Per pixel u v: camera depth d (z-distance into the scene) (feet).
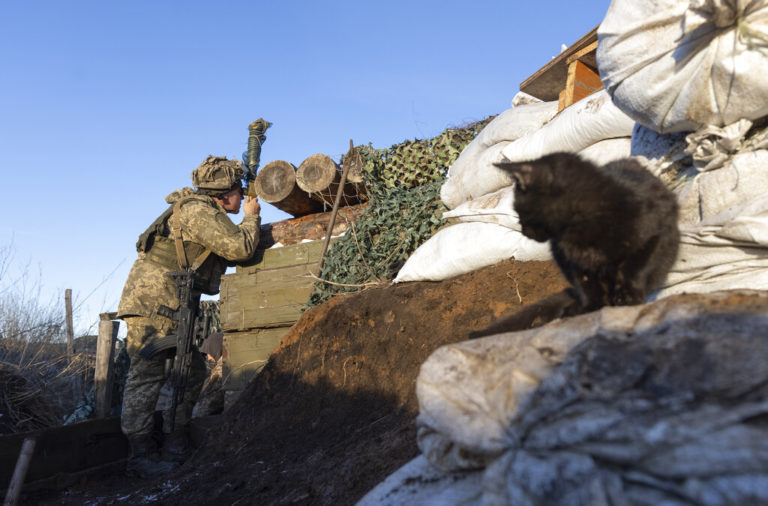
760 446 3.49
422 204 17.65
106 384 21.02
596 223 6.88
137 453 17.75
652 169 9.16
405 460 9.42
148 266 19.01
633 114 8.64
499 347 5.76
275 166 21.79
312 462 11.96
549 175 7.20
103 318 21.52
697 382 4.05
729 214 7.47
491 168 14.20
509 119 14.75
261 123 23.04
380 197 19.60
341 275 18.53
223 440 15.34
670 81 7.73
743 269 7.55
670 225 7.14
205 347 25.82
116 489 16.21
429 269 14.34
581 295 7.43
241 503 11.68
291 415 14.76
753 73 6.93
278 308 19.60
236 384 20.08
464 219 14.30
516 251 13.11
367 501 6.54
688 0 7.47
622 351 4.65
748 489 3.35
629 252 6.81
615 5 8.48
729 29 7.03
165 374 18.69
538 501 4.30
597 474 4.07
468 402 5.47
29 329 25.32
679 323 4.79
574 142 11.94
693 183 8.33
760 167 7.50
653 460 3.86
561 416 4.56
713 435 3.70
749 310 4.70
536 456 4.58
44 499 15.51
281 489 11.48
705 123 7.92
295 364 15.79
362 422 12.83
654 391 4.18
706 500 3.49
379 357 13.96
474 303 12.96
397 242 18.02
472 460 5.58
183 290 18.43
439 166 19.10
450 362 5.86
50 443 16.42
